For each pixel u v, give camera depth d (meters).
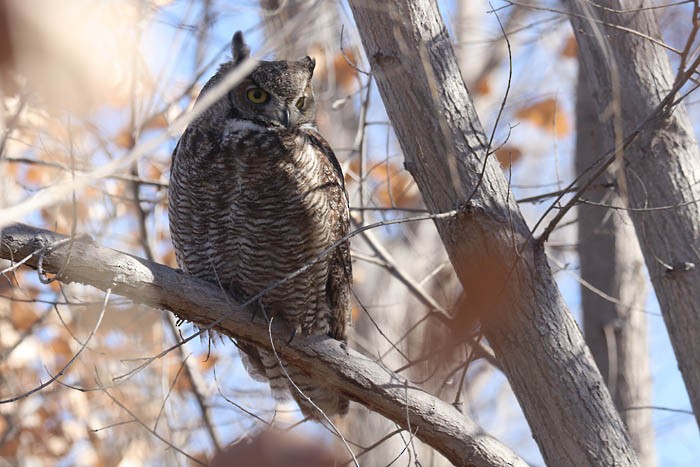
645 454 12.49
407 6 8.70
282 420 11.30
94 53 2.92
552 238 17.30
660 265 9.48
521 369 8.50
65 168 10.27
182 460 12.71
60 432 13.97
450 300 12.43
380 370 8.88
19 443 14.12
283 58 10.93
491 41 13.27
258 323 9.23
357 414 14.97
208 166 9.99
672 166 9.52
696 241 9.38
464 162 8.56
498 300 8.42
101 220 13.69
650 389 12.90
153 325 12.93
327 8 11.26
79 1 2.93
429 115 8.58
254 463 5.80
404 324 16.31
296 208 10.02
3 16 2.78
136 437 13.00
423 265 16.73
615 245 13.13
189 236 10.47
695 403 9.34
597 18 9.48
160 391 13.02
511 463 8.57
